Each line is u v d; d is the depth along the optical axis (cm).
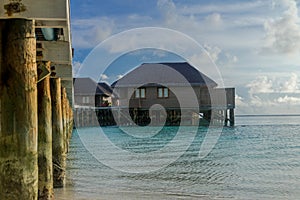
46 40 635
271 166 1302
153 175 1088
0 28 364
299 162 1405
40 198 621
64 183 856
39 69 536
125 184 927
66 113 1579
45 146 630
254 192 871
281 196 837
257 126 4234
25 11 367
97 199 762
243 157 1584
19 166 363
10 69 363
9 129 362
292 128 3809
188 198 805
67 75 892
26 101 367
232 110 3675
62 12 371
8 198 363
